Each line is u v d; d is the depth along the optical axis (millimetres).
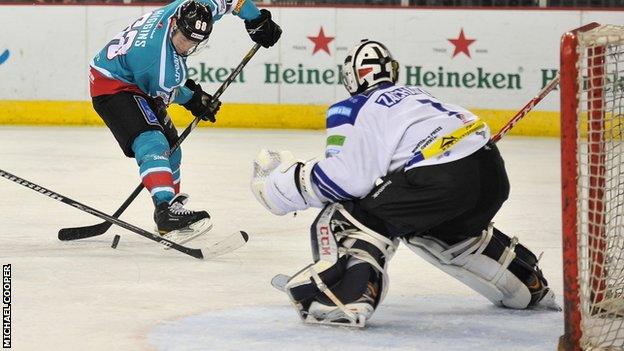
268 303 8734
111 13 26078
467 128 7781
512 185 17328
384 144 7750
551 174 18734
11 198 15125
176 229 11031
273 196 8141
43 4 26156
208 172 18375
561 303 8852
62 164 19375
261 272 10141
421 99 7941
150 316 8195
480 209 7918
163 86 11664
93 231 11703
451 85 25375
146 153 11312
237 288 9359
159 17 11547
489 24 25141
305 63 25812
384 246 7836
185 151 21469
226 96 26094
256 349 7180
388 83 8180
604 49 7668
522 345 7383
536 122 25109
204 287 9383
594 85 7602
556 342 7484
